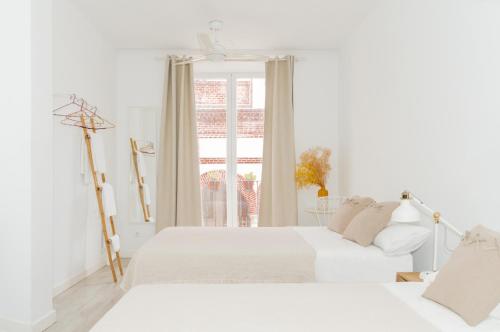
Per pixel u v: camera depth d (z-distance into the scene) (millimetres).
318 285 2002
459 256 1758
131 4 4012
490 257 1594
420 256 3125
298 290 1900
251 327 1428
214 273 2695
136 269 2709
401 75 3416
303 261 2699
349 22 4484
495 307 1546
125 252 5375
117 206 5363
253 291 1877
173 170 5203
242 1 3926
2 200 2814
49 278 3012
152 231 5406
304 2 3949
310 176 5051
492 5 2197
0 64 2820
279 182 5234
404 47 3352
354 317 1535
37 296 2852
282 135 5273
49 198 3031
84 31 4316
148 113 5418
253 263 2703
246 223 5641
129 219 5383
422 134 3039
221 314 1557
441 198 2760
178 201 5207
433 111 2865
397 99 3504
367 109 4285
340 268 2691
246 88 5652
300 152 5410
